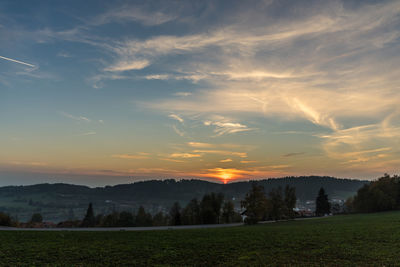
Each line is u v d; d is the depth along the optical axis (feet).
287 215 337.31
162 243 112.57
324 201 482.69
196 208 368.89
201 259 83.41
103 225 349.41
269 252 90.58
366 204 381.60
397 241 102.12
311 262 76.23
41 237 129.90
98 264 78.43
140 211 385.91
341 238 114.11
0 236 130.82
